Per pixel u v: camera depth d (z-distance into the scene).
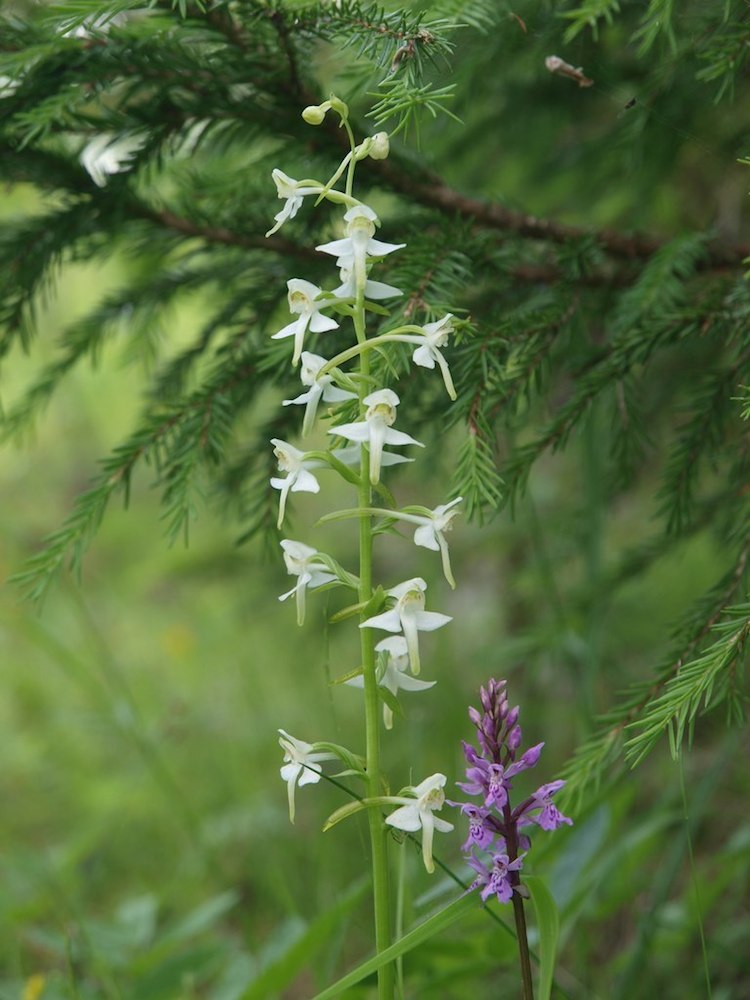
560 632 1.01
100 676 1.82
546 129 1.02
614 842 0.97
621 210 1.08
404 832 0.74
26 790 1.53
